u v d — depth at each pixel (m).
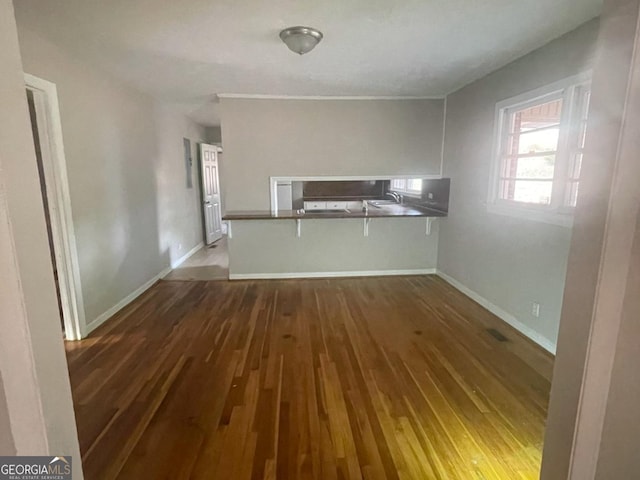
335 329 3.14
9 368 0.84
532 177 3.04
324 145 4.50
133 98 4.00
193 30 2.43
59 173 2.74
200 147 6.70
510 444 1.79
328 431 1.88
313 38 2.43
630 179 0.91
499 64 3.22
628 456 1.08
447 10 2.15
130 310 3.62
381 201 6.18
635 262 0.96
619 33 0.88
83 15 2.20
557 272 2.66
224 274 5.02
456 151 4.24
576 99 2.52
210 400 2.14
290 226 4.64
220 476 1.60
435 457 1.71
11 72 0.79
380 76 3.58
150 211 4.47
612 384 1.03
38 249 0.87
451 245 4.43
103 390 2.25
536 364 2.55
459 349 2.77
